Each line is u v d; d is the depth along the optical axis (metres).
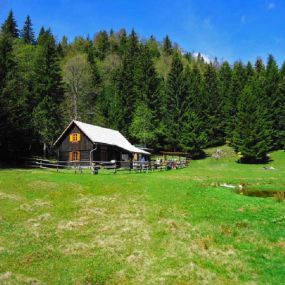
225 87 103.44
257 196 32.06
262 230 21.25
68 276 15.10
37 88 68.75
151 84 89.44
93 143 57.06
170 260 16.92
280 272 15.65
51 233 20.53
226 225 22.27
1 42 63.69
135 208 26.59
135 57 115.31
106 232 20.89
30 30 146.38
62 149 60.81
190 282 14.73
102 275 15.23
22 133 57.09
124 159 64.62
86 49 148.50
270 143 81.94
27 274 15.27
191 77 105.56
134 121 81.06
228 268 16.16
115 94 90.56
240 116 77.81
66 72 97.12
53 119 66.94
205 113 92.81
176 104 90.00
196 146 82.81
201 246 18.80
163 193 31.81
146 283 14.63
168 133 86.06
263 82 96.12
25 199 28.59
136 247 18.58
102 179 38.97
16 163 56.28
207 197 30.06
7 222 22.39
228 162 77.94
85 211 25.50
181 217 24.17
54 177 39.31
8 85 55.03
